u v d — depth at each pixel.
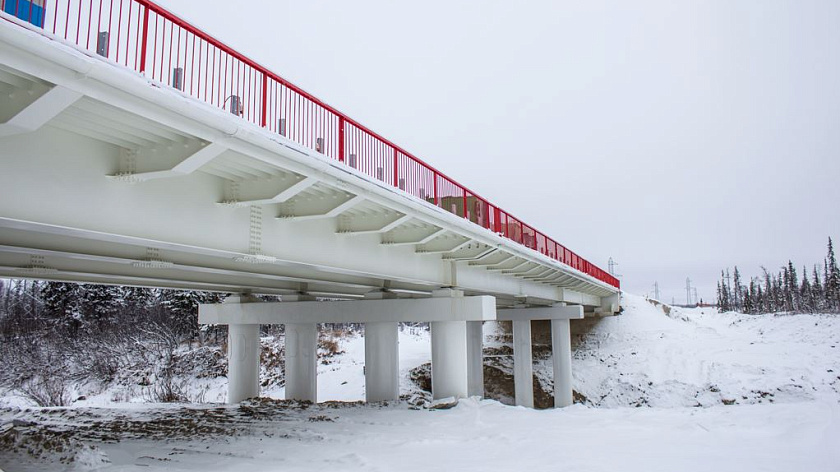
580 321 53.66
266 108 9.52
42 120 6.11
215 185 10.41
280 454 11.92
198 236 9.95
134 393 39.50
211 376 43.00
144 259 12.98
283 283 23.69
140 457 11.79
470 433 14.48
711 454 11.63
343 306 22.14
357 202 11.91
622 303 56.53
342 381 40.47
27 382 40.81
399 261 17.30
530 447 12.55
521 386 36.38
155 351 46.12
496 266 23.81
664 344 44.53
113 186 8.35
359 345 53.41
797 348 38.31
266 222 11.74
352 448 12.61
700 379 35.41
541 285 32.72
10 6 5.84
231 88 8.84
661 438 13.58
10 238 10.27
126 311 52.09
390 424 16.11
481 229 17.81
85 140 7.95
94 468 10.50
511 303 37.53
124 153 8.41
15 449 11.84
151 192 9.00
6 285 66.50
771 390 31.23
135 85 6.31
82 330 50.34
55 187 7.49
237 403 24.12
